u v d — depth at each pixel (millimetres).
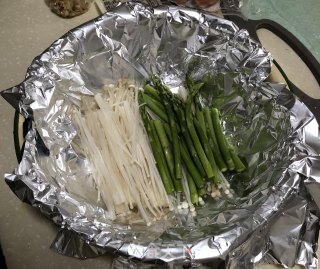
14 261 200
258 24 295
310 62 286
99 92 254
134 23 234
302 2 334
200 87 258
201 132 240
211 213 227
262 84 229
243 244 187
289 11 326
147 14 233
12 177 183
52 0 273
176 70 266
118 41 239
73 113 240
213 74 255
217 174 235
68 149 226
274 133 224
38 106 209
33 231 208
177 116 247
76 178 223
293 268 209
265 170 222
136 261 179
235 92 246
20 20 272
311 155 202
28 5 278
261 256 202
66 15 274
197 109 250
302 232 207
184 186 237
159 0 283
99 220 202
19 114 219
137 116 251
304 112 218
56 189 190
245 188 232
